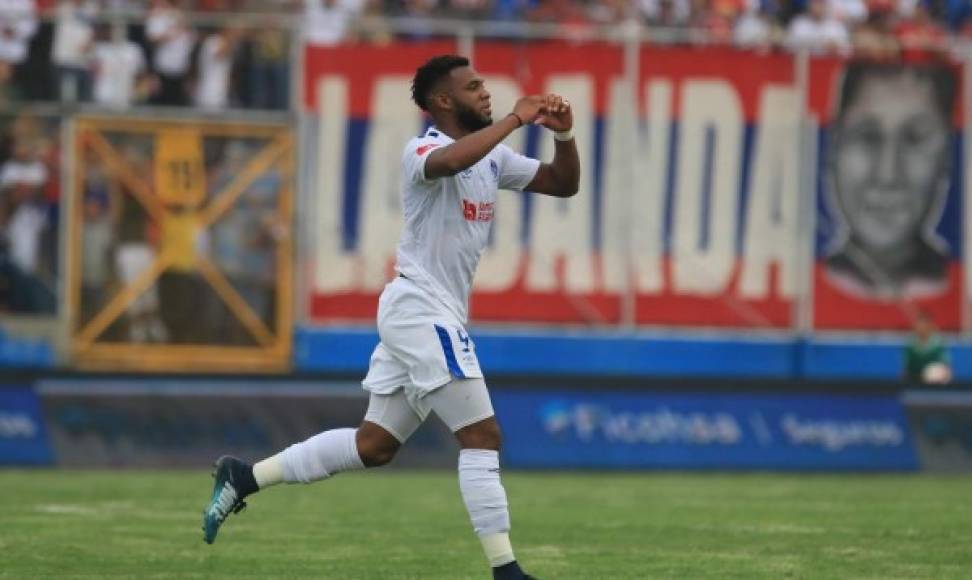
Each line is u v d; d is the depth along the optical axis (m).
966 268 55.53
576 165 22.09
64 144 52.47
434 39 53.34
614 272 54.41
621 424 53.03
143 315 53.03
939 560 26.98
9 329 52.28
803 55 54.75
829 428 53.72
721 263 54.84
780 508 37.59
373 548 28.41
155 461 50.50
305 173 53.03
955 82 55.25
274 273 53.44
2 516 33.50
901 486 45.88
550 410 52.81
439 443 50.88
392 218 53.41
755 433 53.50
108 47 52.84
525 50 53.53
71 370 50.72
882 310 55.34
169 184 53.03
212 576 24.52
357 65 53.12
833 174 55.03
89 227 52.84
